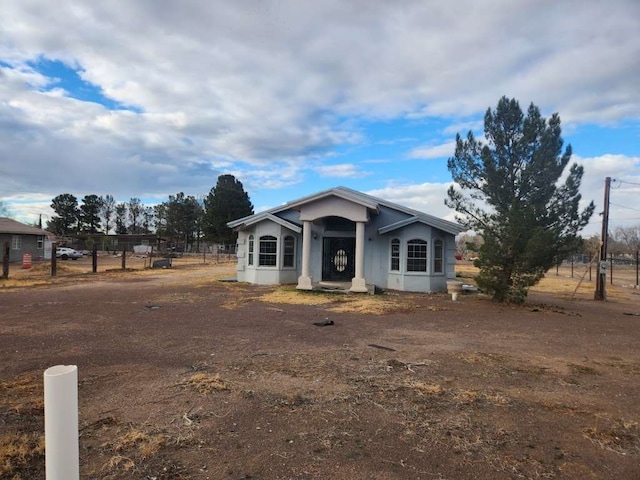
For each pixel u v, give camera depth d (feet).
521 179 65.57
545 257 45.42
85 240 213.87
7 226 123.95
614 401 16.84
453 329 31.65
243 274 67.56
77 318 33.42
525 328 32.81
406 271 58.65
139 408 15.20
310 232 57.41
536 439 13.28
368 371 20.15
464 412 15.37
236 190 200.13
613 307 49.42
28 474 10.69
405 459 11.88
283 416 14.70
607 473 11.35
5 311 36.68
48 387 7.68
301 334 28.68
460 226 57.41
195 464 11.39
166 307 39.75
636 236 187.32
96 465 11.19
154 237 193.77
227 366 20.63
